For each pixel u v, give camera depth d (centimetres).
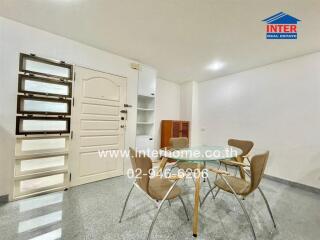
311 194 256
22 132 214
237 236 156
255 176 151
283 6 172
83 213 188
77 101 261
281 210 204
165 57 317
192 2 171
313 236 158
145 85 356
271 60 313
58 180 246
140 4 177
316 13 181
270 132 326
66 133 250
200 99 484
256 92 352
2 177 205
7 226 163
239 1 167
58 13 195
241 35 231
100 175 289
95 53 279
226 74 408
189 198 232
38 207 199
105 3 177
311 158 272
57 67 243
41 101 229
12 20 208
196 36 239
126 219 179
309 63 279
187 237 153
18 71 212
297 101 291
